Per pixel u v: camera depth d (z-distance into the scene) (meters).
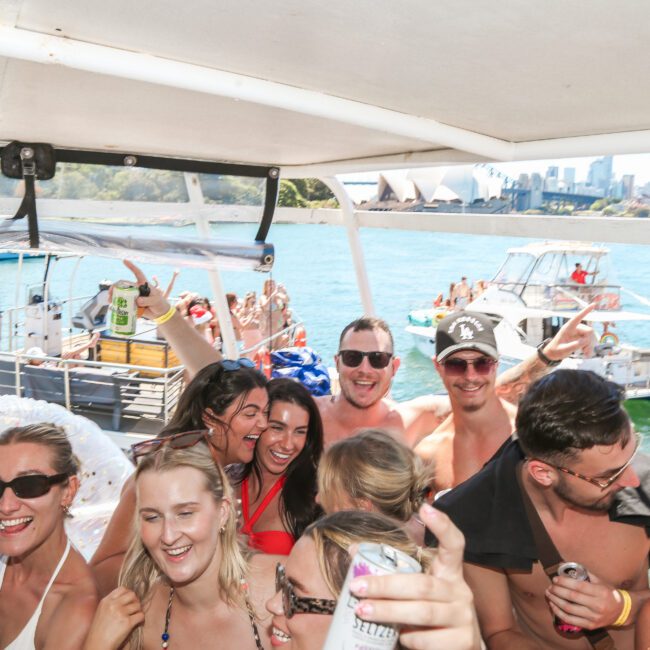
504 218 3.44
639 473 1.84
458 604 1.16
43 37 1.74
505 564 1.88
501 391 3.45
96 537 3.12
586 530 1.86
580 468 1.68
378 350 3.48
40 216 3.55
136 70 1.88
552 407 1.69
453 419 3.21
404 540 1.47
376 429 2.15
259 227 4.14
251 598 1.88
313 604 1.44
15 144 3.32
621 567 1.89
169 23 1.61
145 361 7.05
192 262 3.91
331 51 1.74
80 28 1.69
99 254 3.70
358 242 4.40
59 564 2.04
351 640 1.17
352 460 1.99
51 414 3.59
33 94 2.30
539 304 14.30
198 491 1.75
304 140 3.15
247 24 1.58
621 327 19.20
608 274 14.59
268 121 2.70
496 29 1.48
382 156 3.54
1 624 2.07
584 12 1.35
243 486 2.80
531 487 1.90
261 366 6.55
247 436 2.59
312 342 13.80
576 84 1.85
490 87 1.93
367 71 1.88
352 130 2.78
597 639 1.84
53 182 3.53
